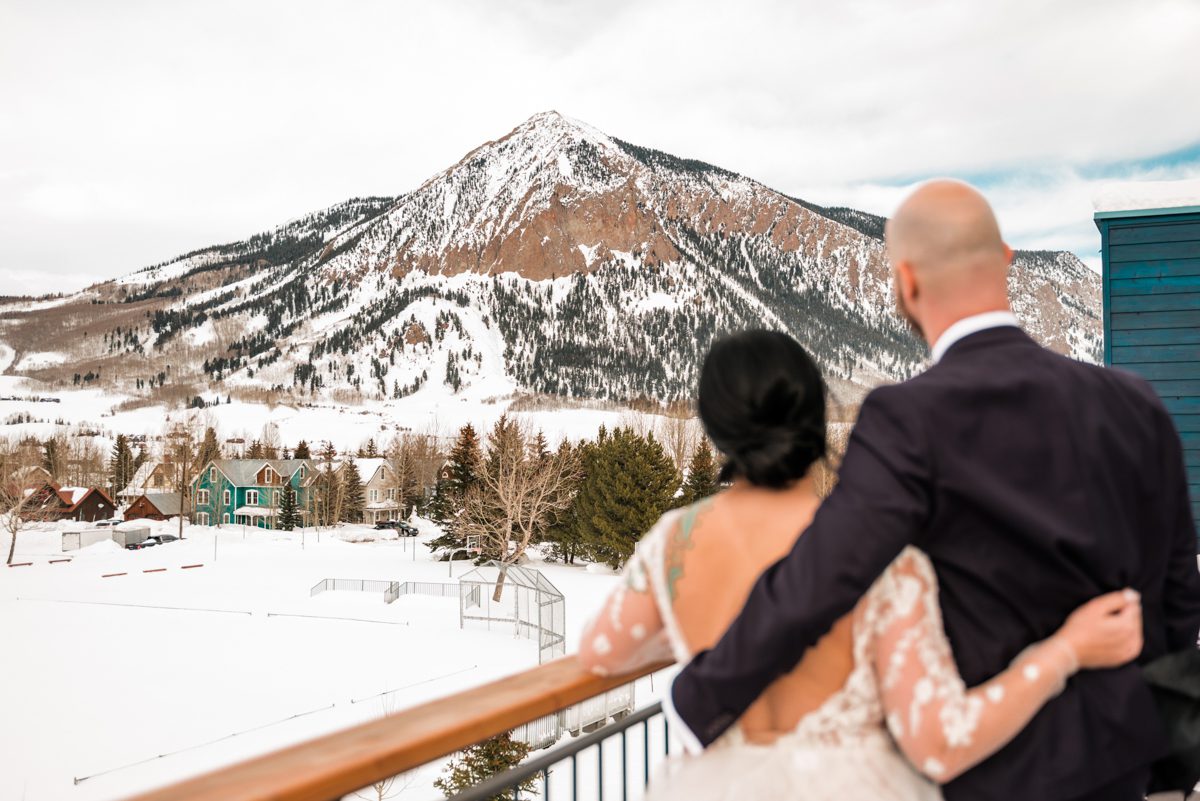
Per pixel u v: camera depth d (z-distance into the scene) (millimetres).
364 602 37531
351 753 1038
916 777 993
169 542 70500
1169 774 1052
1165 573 1087
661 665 1534
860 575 884
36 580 46094
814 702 982
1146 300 6152
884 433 961
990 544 949
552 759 1602
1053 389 996
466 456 49562
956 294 1085
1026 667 922
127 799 889
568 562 49719
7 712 21094
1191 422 5980
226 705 21734
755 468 1060
